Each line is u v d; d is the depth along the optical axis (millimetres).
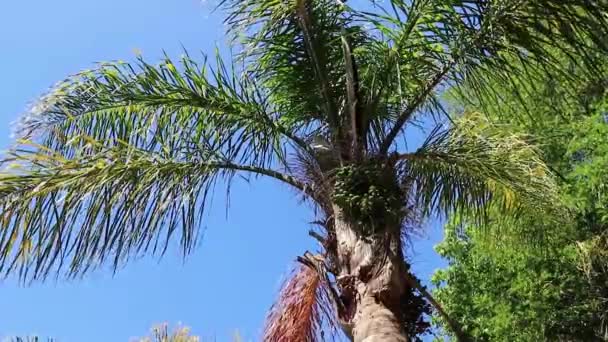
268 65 6848
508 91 6418
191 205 6160
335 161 6359
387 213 5828
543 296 11289
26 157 5754
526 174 6586
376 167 6086
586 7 5309
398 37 6547
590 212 10812
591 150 11047
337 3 6652
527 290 11375
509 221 7320
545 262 11156
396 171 6320
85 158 5883
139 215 5934
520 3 5699
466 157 6453
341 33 6551
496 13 5793
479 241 9953
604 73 6004
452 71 6500
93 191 5805
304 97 6816
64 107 6418
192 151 6371
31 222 5621
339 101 6676
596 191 10500
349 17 6672
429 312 5961
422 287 5965
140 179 6004
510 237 7551
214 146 6480
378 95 6598
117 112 6504
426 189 6508
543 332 11227
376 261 5617
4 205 5586
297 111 6855
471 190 6723
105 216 5820
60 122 6426
